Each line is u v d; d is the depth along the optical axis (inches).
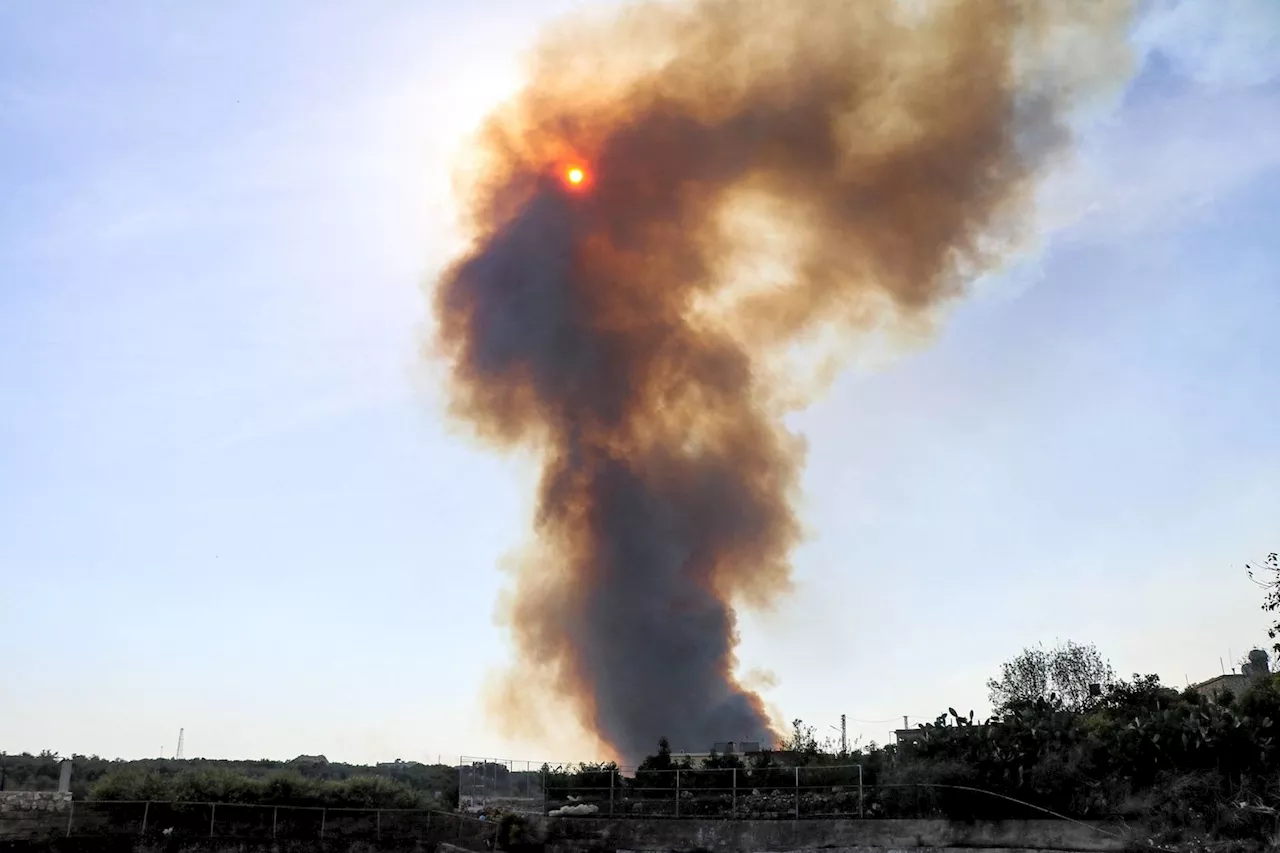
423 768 2182.6
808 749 1831.9
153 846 1540.4
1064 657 2391.7
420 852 1603.1
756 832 1453.0
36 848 1494.8
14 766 2068.2
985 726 1503.4
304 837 1604.3
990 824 1344.7
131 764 2251.5
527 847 1550.2
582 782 1775.3
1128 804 1314.0
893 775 1483.8
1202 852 1203.2
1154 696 1879.9
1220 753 1339.8
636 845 1504.7
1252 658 2218.3
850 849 1393.9
